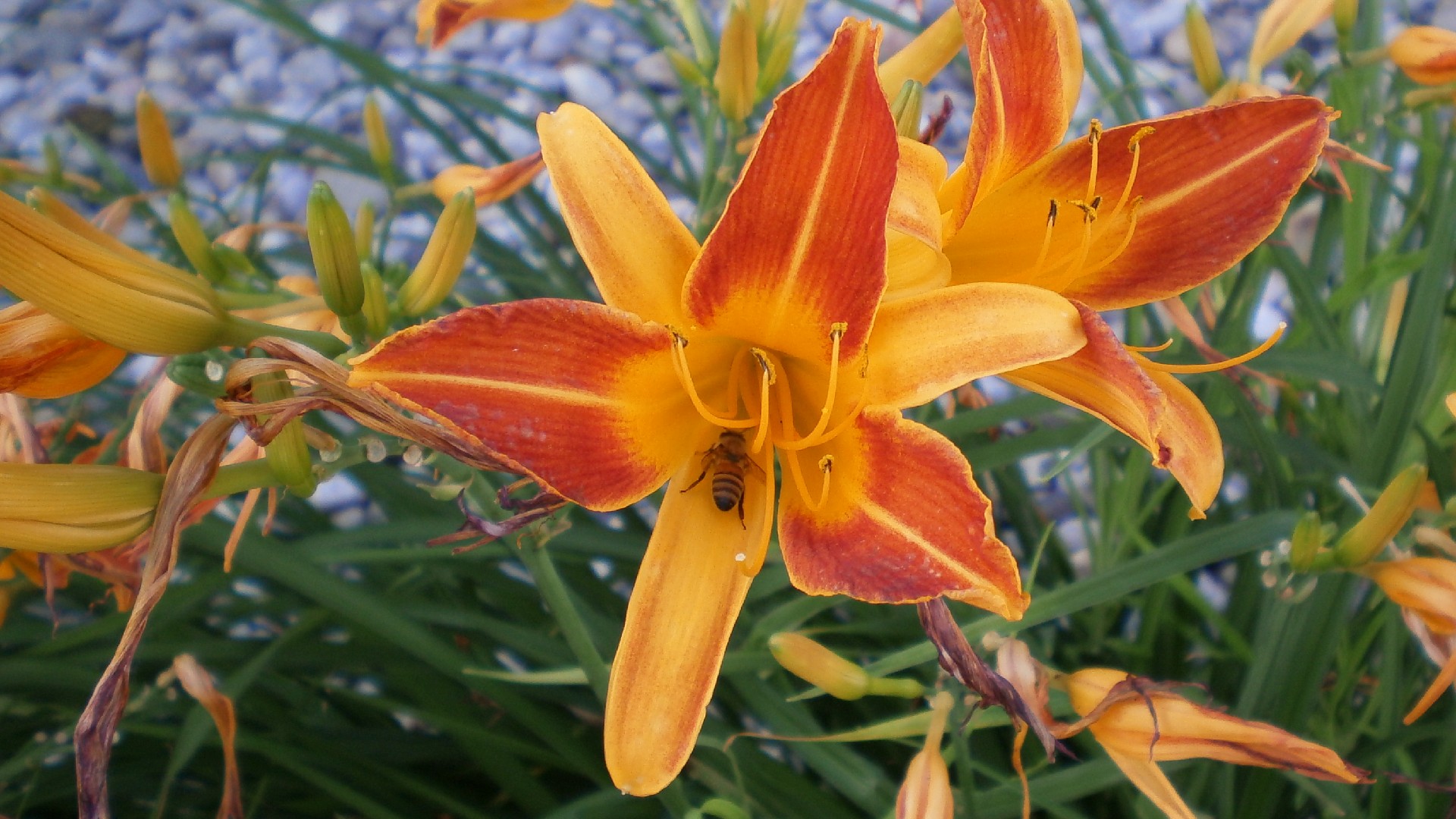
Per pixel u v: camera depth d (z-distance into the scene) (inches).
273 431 8.9
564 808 12.6
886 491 8.5
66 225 9.9
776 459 10.3
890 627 14.6
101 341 8.8
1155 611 14.5
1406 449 14.6
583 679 11.1
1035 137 9.3
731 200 8.2
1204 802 13.0
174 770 12.2
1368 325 16.8
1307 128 9.4
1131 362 8.2
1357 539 10.5
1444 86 13.4
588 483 8.5
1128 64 16.7
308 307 10.5
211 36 33.0
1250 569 14.4
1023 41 8.9
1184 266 9.7
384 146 13.7
